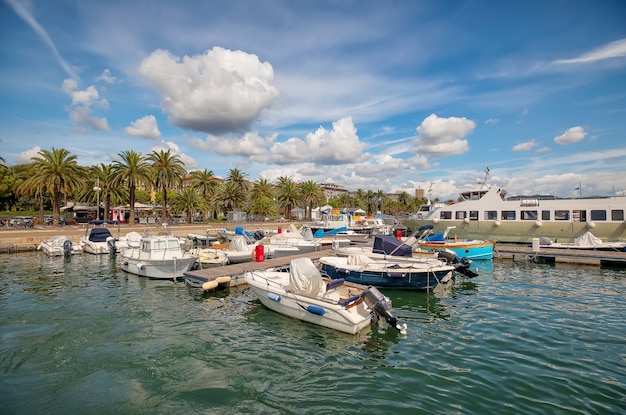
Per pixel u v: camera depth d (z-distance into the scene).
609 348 9.06
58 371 8.02
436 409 6.36
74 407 6.61
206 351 9.16
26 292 15.52
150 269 18.17
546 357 8.53
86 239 29.72
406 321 11.62
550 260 24.05
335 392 7.05
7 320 11.57
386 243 18.25
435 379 7.52
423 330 10.70
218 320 11.75
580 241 25.28
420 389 7.10
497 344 9.42
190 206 56.69
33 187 42.16
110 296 14.87
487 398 6.71
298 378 7.68
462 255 23.88
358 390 7.11
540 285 16.98
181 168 51.09
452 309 12.96
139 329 10.80
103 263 23.94
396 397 6.81
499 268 21.84
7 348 9.27
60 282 17.67
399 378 7.60
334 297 11.63
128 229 40.97
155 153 49.88
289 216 73.06
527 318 11.66
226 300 14.27
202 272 17.03
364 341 9.83
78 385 7.41
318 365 8.33
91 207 58.88
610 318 11.59
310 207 78.06
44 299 14.30
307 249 25.56
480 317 11.88
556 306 13.15
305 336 10.24
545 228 28.25
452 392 6.95
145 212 72.31
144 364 8.38
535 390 6.98
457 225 31.78
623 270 20.94
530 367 8.00
